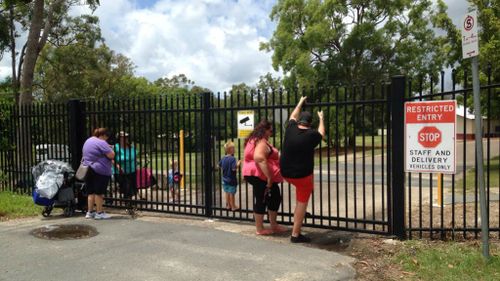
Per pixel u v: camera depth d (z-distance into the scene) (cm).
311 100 684
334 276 497
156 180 880
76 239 655
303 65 2878
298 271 512
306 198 626
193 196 1130
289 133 622
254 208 679
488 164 584
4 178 1076
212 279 493
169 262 549
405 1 2975
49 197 791
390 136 625
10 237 670
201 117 782
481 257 523
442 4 3045
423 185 1235
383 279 490
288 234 682
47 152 965
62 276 507
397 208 620
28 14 2614
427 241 609
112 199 884
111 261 556
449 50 1712
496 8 1481
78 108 906
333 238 654
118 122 891
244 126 743
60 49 3384
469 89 575
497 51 1350
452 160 569
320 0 2994
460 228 609
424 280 481
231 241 635
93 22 3250
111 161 813
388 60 3111
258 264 537
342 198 1057
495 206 878
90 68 3681
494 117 1506
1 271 525
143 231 695
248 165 670
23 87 1471
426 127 583
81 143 905
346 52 3048
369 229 691
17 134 1038
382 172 636
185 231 691
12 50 2791
